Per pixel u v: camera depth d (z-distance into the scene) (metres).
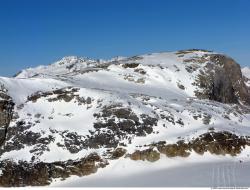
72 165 28.12
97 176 27.52
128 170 27.97
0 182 26.38
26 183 26.70
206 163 29.42
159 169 28.19
